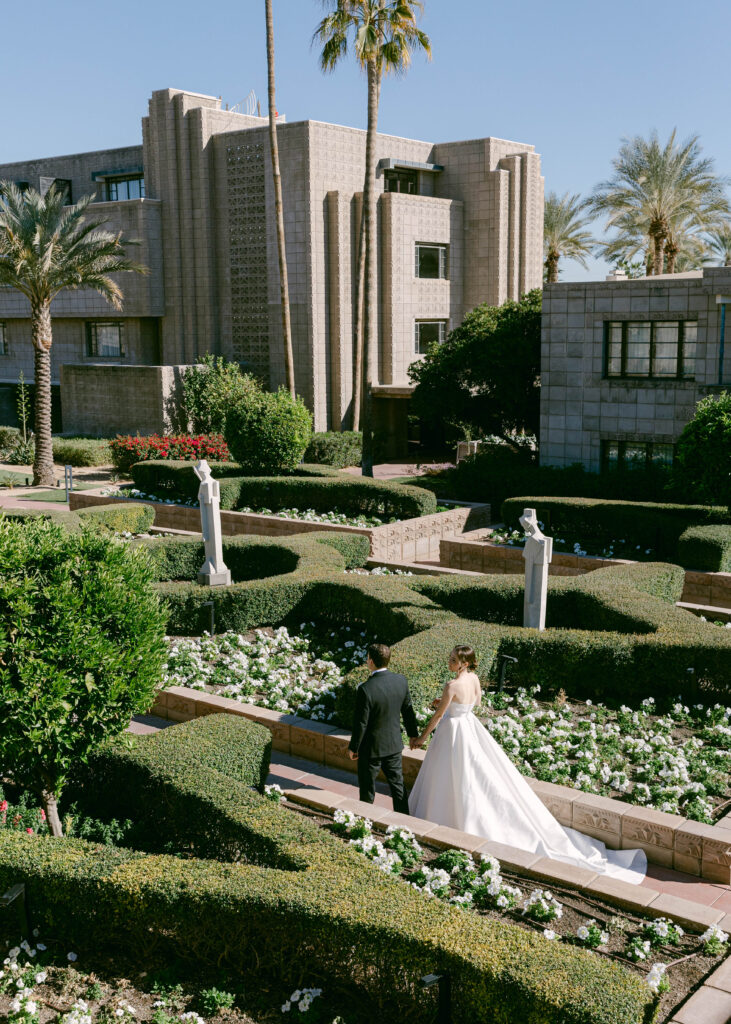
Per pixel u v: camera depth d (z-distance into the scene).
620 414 23.28
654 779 8.11
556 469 22.27
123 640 6.51
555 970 4.60
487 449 27.91
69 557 6.47
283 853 5.95
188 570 16.00
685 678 9.78
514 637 10.45
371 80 26.06
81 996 5.36
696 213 40.56
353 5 25.69
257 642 12.64
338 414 35.56
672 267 42.03
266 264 35.53
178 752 7.45
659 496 20.48
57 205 28.36
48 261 28.02
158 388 34.66
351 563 17.20
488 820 7.21
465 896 6.01
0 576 6.05
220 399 34.03
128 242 29.58
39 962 5.70
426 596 12.96
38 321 29.50
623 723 9.32
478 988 4.61
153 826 7.20
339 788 8.59
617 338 23.17
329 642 12.64
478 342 27.70
